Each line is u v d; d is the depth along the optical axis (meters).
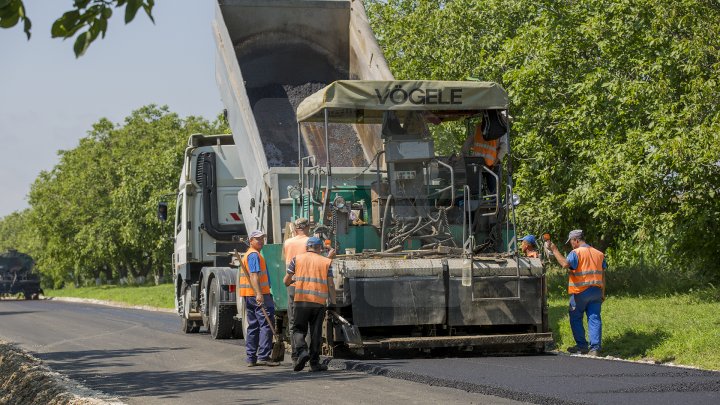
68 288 81.06
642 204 16.42
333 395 8.30
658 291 19.14
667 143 15.23
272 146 13.84
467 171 11.62
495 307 11.12
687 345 10.62
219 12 14.66
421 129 11.70
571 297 11.56
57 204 68.00
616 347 11.47
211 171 17.56
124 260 64.62
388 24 26.84
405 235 11.45
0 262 52.53
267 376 10.10
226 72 14.58
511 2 22.00
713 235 17.33
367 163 12.98
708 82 15.10
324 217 11.65
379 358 11.20
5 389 10.82
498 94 11.59
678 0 16.12
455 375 9.12
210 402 8.20
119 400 8.46
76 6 5.14
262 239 11.38
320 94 11.45
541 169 19.84
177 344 15.05
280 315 12.37
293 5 15.17
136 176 57.94
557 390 7.96
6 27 5.20
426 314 10.99
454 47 22.72
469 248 11.13
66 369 11.59
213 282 16.00
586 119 18.38
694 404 7.12
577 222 20.28
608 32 18.59
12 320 24.72
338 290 10.84
